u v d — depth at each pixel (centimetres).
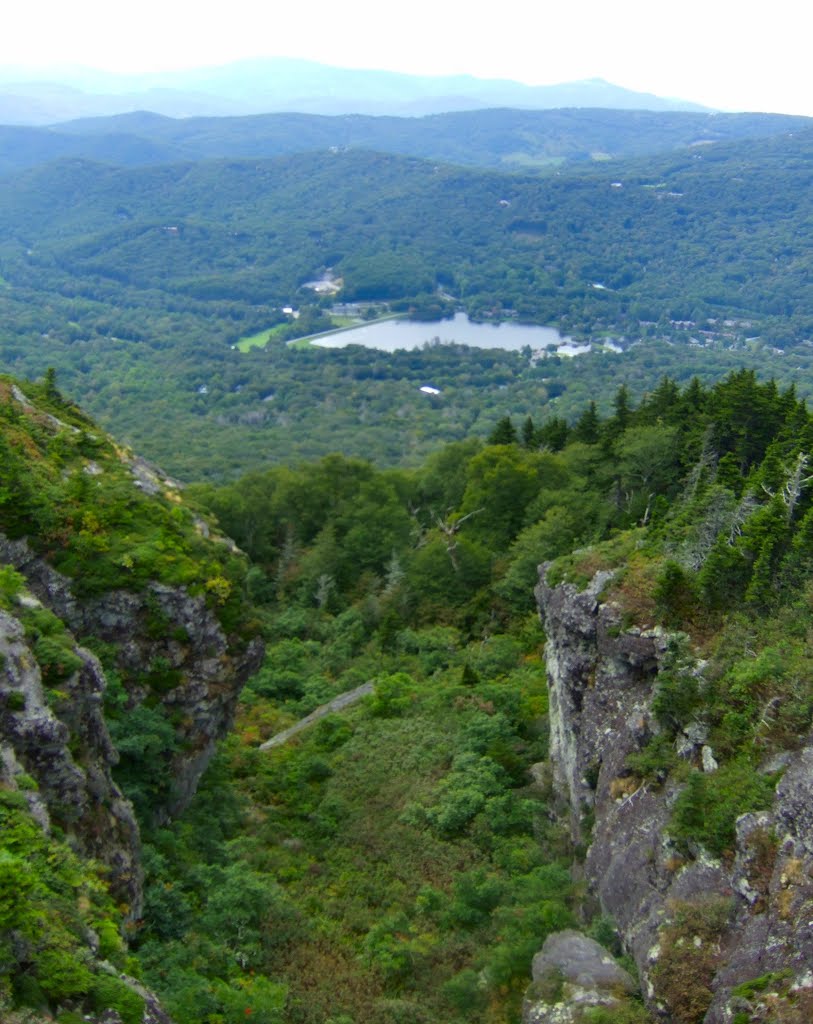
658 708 1998
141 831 2189
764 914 1474
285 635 4819
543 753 2945
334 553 5447
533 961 1827
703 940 1540
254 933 2105
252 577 5447
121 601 2423
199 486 6238
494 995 1928
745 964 1432
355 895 2411
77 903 1422
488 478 5312
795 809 1526
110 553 2470
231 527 5888
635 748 2095
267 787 2945
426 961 2122
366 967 2109
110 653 2366
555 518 4569
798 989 1308
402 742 3155
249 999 1798
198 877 2181
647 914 1716
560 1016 1628
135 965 1422
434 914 2288
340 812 2792
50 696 1734
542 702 3238
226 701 2661
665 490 4753
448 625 4600
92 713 1912
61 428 2994
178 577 2494
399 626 4597
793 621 2052
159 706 2417
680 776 1859
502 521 5253
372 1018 1939
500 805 2655
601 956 1742
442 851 2555
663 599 2259
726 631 2083
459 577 4825
